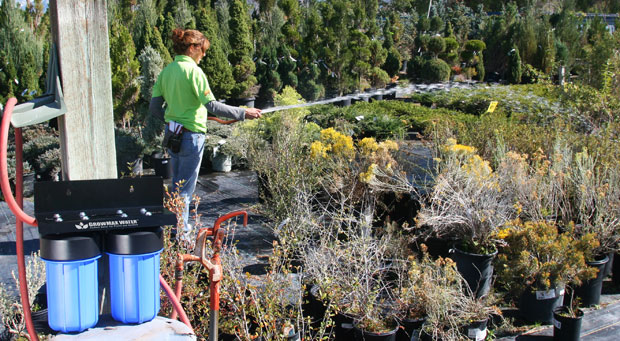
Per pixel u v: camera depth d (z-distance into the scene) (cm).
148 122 739
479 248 434
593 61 1174
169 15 1303
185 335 222
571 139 638
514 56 1728
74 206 215
